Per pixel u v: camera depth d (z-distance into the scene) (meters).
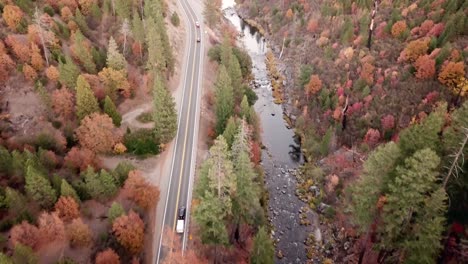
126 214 55.06
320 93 94.12
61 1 92.25
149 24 91.38
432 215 38.78
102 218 57.69
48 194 52.91
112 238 52.62
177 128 81.19
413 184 37.62
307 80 100.62
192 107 89.06
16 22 78.88
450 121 54.81
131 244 51.72
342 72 95.06
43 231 49.09
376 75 86.69
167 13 119.62
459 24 81.69
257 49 136.00
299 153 87.12
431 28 88.00
